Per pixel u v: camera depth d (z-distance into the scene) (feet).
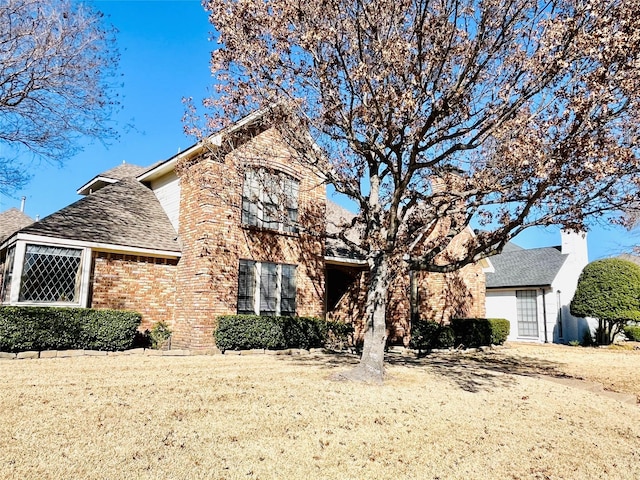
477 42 27.63
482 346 65.21
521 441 21.59
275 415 22.95
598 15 23.41
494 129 28.68
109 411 21.91
